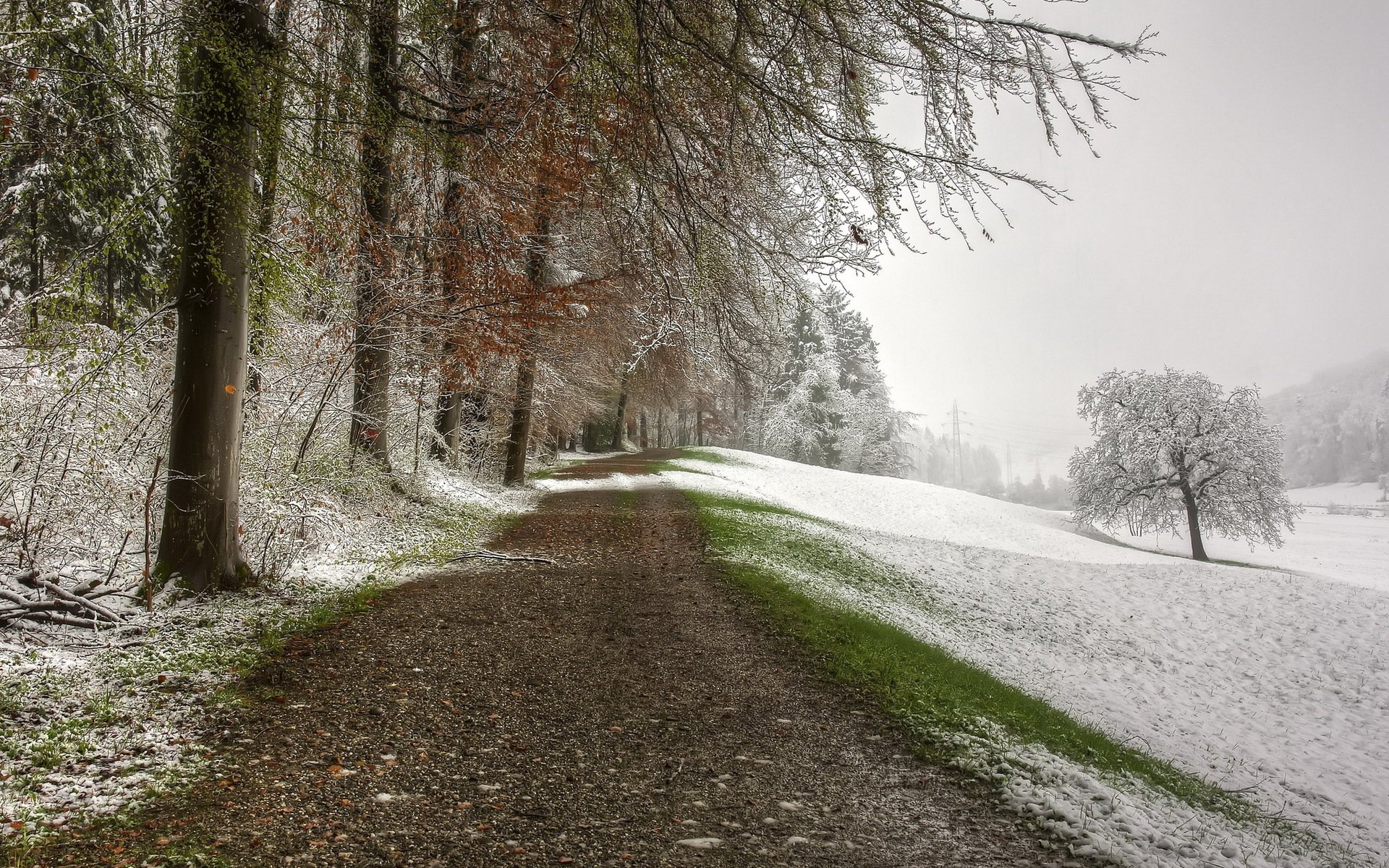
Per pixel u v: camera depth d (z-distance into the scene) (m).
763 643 7.32
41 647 5.25
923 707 5.76
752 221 5.98
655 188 5.35
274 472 9.17
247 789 3.67
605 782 4.13
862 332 55.75
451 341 11.20
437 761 4.20
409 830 3.40
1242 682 12.92
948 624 12.56
